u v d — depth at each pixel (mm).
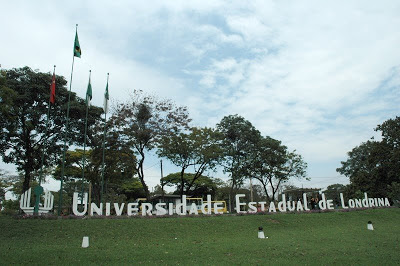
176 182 56719
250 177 48688
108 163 35500
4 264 11219
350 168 70562
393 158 47156
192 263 11867
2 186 52938
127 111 33875
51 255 12688
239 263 11906
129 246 15523
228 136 48281
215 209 29219
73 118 37219
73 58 29016
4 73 25609
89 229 19516
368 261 12453
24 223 19781
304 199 32812
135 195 62094
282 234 20375
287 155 49375
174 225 21656
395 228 24172
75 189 63938
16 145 36156
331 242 16906
